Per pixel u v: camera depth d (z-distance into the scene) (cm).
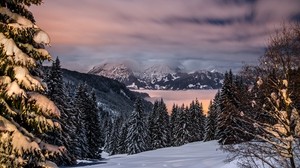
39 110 799
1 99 765
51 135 3406
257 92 834
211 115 7975
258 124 840
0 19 789
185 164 3269
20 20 783
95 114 5825
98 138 5775
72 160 3938
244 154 941
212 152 4856
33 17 852
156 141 8494
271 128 861
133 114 7462
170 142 9125
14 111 793
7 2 816
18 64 761
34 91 825
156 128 8569
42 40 784
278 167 1012
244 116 823
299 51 832
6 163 771
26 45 812
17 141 771
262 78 830
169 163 3556
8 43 752
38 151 811
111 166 3562
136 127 7362
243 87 831
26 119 813
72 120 4438
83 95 5766
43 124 812
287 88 836
